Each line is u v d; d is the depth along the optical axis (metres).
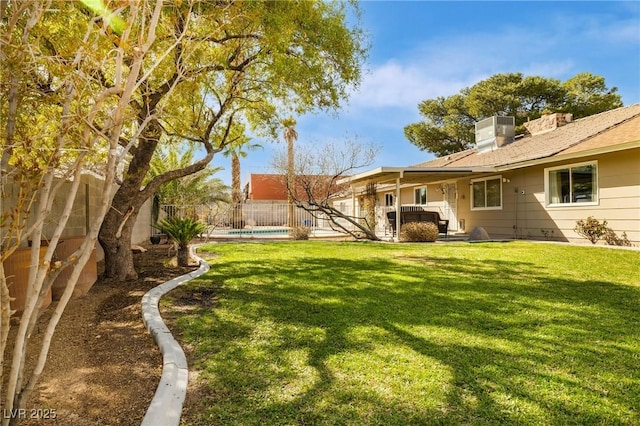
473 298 5.07
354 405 2.44
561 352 3.25
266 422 2.27
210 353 3.28
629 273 6.77
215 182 20.05
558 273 6.84
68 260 2.01
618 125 12.01
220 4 4.38
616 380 2.74
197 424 2.26
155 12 2.09
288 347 3.39
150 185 7.02
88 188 8.17
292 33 6.71
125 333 3.88
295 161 18.42
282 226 22.80
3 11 2.33
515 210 14.07
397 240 13.81
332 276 6.57
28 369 2.97
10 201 4.11
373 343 3.47
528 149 14.53
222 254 9.74
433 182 18.70
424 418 2.29
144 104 5.50
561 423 2.23
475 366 2.98
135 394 2.63
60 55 2.20
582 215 11.54
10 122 2.19
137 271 7.43
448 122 32.06
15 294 4.08
